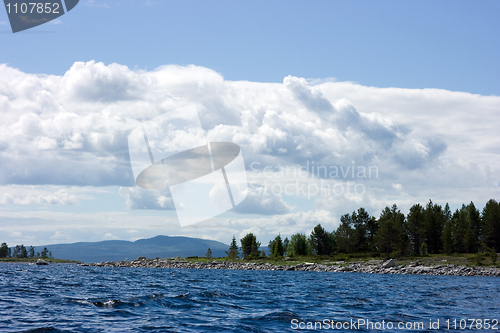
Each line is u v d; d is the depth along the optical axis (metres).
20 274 46.75
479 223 101.06
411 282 40.72
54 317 14.66
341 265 84.31
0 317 14.33
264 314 16.52
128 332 12.45
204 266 88.44
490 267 68.31
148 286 29.69
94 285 29.89
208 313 16.47
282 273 61.28
